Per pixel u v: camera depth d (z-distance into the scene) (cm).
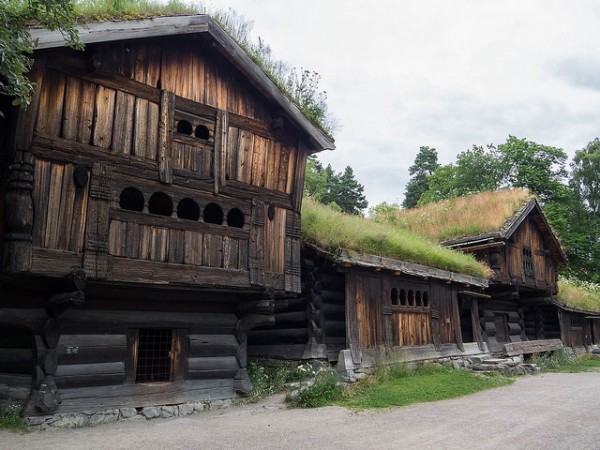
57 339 841
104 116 857
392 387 1114
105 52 870
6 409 809
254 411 939
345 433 746
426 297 1486
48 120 795
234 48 992
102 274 811
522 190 2116
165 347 992
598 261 3597
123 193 1069
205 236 951
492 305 1997
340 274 1284
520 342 1864
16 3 773
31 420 791
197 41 984
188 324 999
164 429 798
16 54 649
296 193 1113
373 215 2391
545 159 3659
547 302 2116
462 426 792
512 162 3700
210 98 1002
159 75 935
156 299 952
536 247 2125
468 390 1155
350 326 1194
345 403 975
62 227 788
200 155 970
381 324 1284
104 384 883
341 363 1148
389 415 879
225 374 1033
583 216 3941
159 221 895
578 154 4188
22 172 753
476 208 2088
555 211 3497
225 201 991
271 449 662
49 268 765
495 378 1353
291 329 1241
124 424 846
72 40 716
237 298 1048
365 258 1230
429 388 1127
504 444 678
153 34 873
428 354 1420
